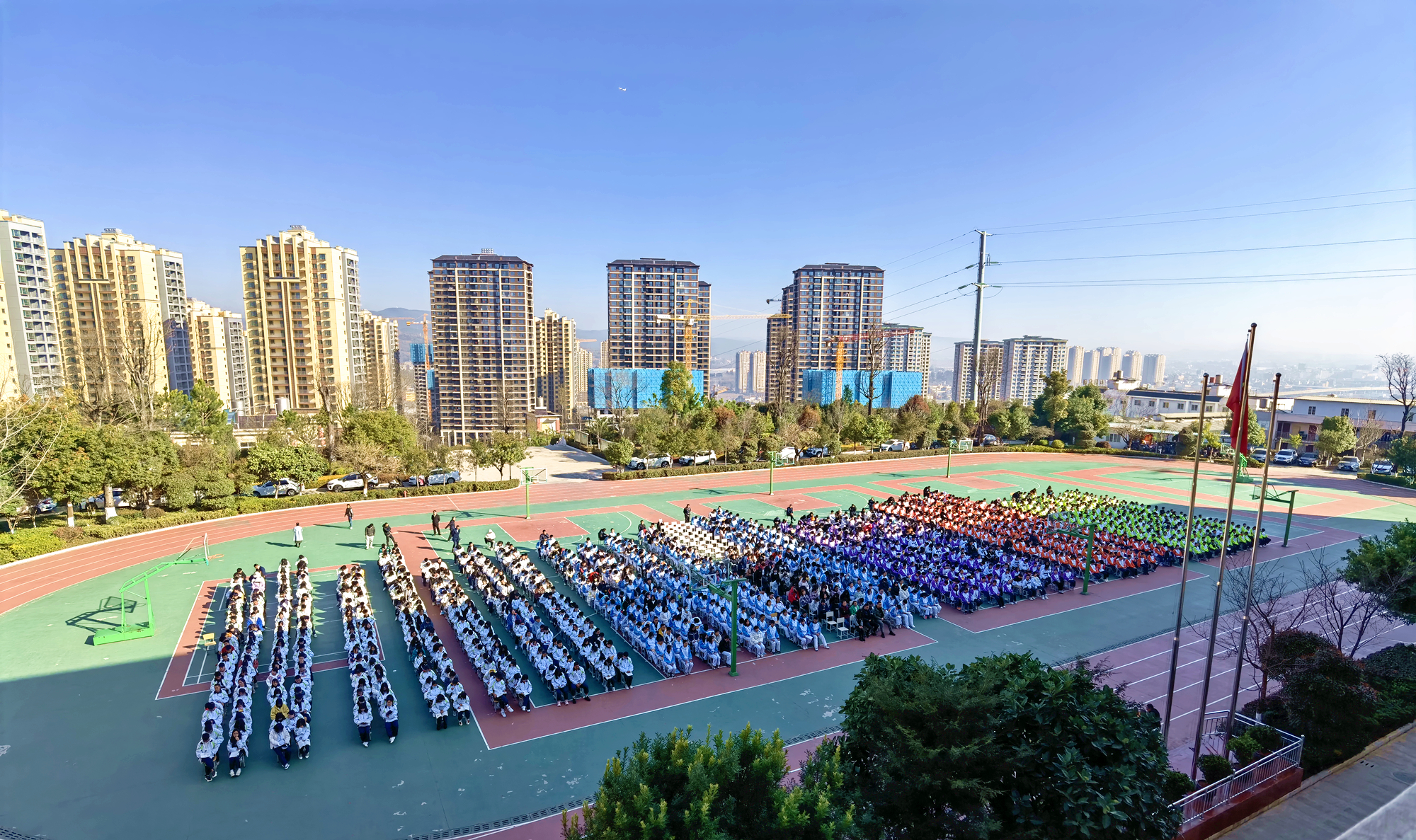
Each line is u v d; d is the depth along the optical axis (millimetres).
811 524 44250
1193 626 31375
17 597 33719
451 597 30609
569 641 28266
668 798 12008
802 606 31844
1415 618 25812
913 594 32594
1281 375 17609
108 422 58906
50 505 53375
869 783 13219
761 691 24859
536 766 19969
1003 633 30609
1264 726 18797
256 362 119750
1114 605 34219
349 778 19188
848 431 88562
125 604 30953
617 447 71062
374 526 45688
